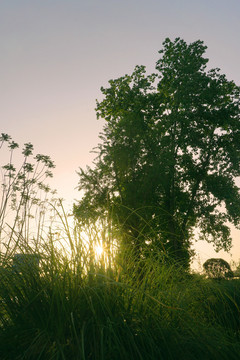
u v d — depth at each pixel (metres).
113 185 21.19
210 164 21.81
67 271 2.35
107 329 1.94
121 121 22.66
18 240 2.53
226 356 1.88
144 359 1.84
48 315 2.06
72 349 1.84
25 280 2.30
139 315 2.15
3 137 10.65
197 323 2.37
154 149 21.77
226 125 21.41
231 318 2.92
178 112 21.91
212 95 20.45
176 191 22.06
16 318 2.07
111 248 2.60
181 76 21.34
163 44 21.92
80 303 2.12
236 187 21.91
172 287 2.98
